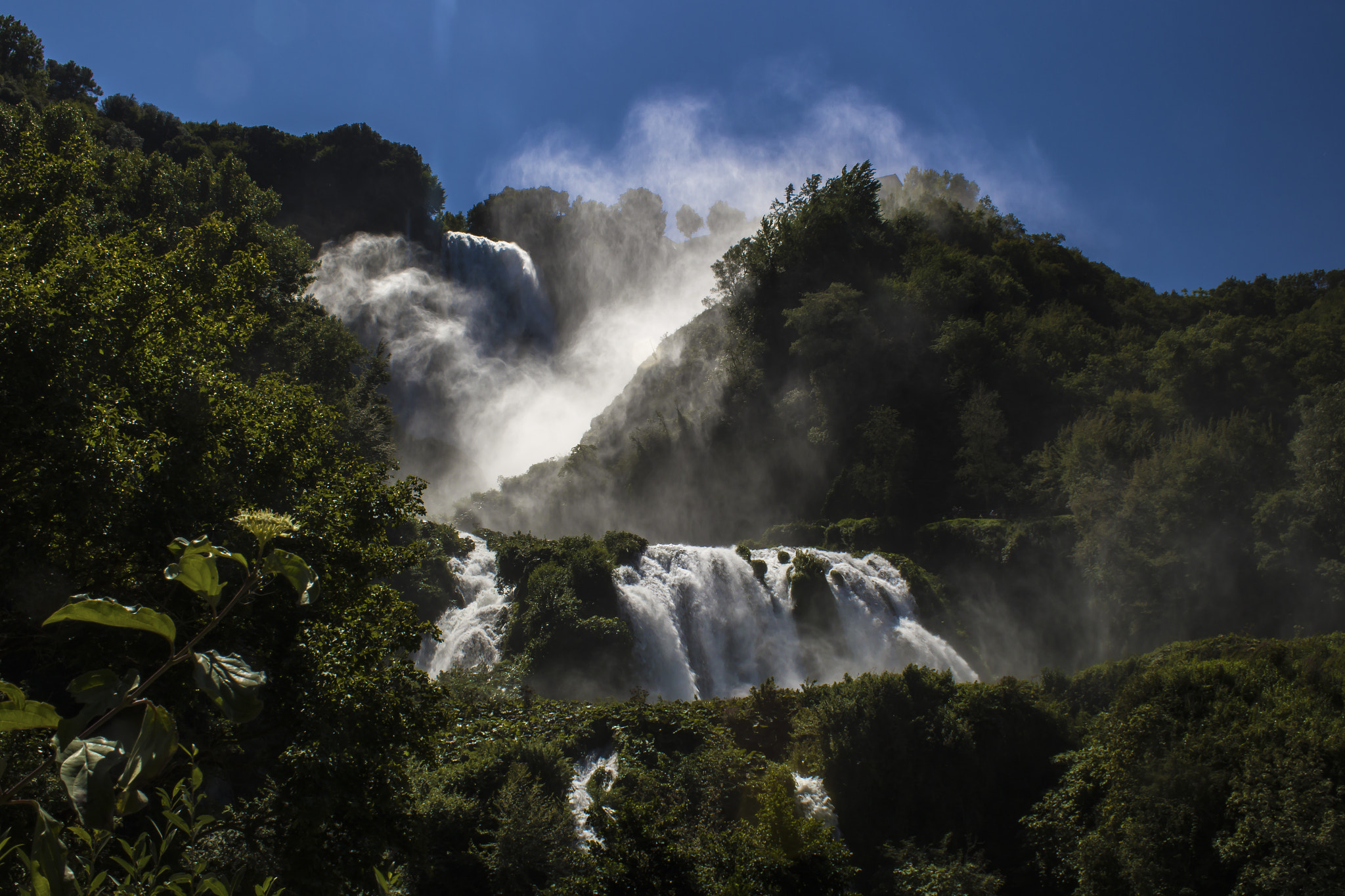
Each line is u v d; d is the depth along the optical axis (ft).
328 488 61.62
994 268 279.08
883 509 191.31
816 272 258.78
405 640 60.13
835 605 144.46
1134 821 76.43
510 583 137.49
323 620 54.19
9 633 48.16
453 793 71.31
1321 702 76.54
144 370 55.16
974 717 91.66
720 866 54.44
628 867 52.26
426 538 142.51
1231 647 91.81
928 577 165.48
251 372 140.56
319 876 42.70
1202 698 81.97
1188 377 210.79
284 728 49.80
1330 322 235.61
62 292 50.72
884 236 284.41
